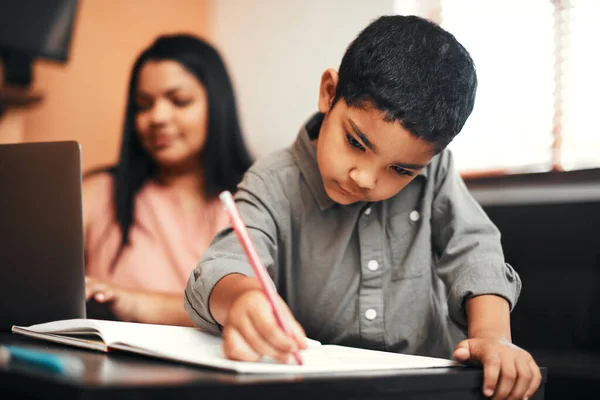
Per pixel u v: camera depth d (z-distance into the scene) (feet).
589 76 6.25
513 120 6.59
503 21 6.71
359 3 7.10
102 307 6.70
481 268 2.78
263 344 1.96
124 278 7.06
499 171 6.51
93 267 7.10
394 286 3.11
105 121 7.27
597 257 5.51
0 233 2.99
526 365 2.13
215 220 7.13
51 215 2.98
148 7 7.36
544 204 5.76
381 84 2.44
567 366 5.10
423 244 3.12
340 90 2.64
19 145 3.01
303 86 7.29
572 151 6.26
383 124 2.44
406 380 1.82
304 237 3.12
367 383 1.73
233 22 7.59
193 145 7.23
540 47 6.51
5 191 3.00
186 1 7.52
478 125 6.77
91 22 7.29
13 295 2.98
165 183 7.20
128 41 7.33
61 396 1.41
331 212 3.10
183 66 7.29
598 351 5.45
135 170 7.22
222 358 2.01
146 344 2.10
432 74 2.49
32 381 1.49
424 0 7.09
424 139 2.48
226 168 7.26
